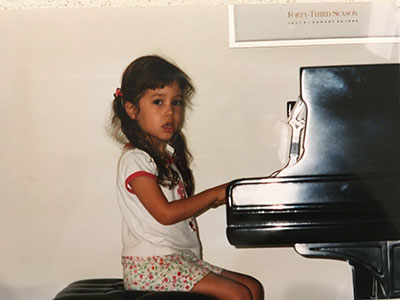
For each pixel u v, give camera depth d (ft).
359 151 5.67
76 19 6.86
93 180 6.86
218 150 6.84
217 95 6.84
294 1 6.95
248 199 5.72
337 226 5.68
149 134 6.75
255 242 5.72
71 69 6.86
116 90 6.84
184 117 6.81
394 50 6.91
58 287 6.91
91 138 6.86
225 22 6.86
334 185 5.67
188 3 6.88
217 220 6.84
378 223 5.68
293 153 6.61
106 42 6.86
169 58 6.84
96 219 6.87
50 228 6.91
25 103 6.86
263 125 6.86
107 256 6.88
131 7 6.86
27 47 6.86
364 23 6.91
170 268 6.33
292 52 6.87
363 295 6.63
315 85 5.69
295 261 6.90
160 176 6.56
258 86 6.86
